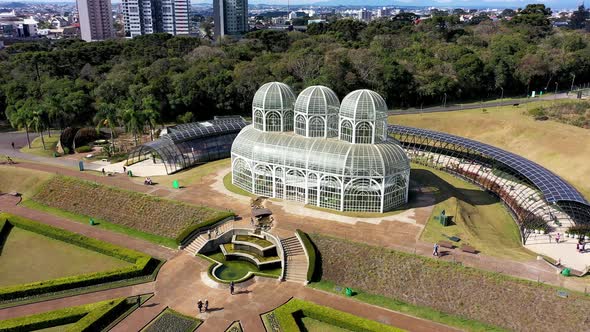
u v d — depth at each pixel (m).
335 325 65.44
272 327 63.91
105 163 131.75
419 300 70.12
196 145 132.75
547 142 136.38
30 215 101.69
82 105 173.12
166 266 80.25
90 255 84.38
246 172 107.25
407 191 100.38
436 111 181.12
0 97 181.12
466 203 105.06
